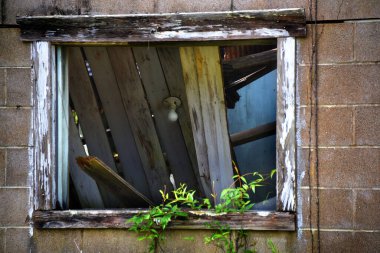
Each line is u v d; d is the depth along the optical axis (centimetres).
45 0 462
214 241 448
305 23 437
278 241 440
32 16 458
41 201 456
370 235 432
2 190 460
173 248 451
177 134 502
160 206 477
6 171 460
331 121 438
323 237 436
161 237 451
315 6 440
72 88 500
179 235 450
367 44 436
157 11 453
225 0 448
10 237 459
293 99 438
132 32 450
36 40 457
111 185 484
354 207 434
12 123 460
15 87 461
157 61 495
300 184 439
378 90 434
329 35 439
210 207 452
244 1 447
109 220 452
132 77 498
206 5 450
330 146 437
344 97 436
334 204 436
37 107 457
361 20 437
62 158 470
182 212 442
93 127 502
